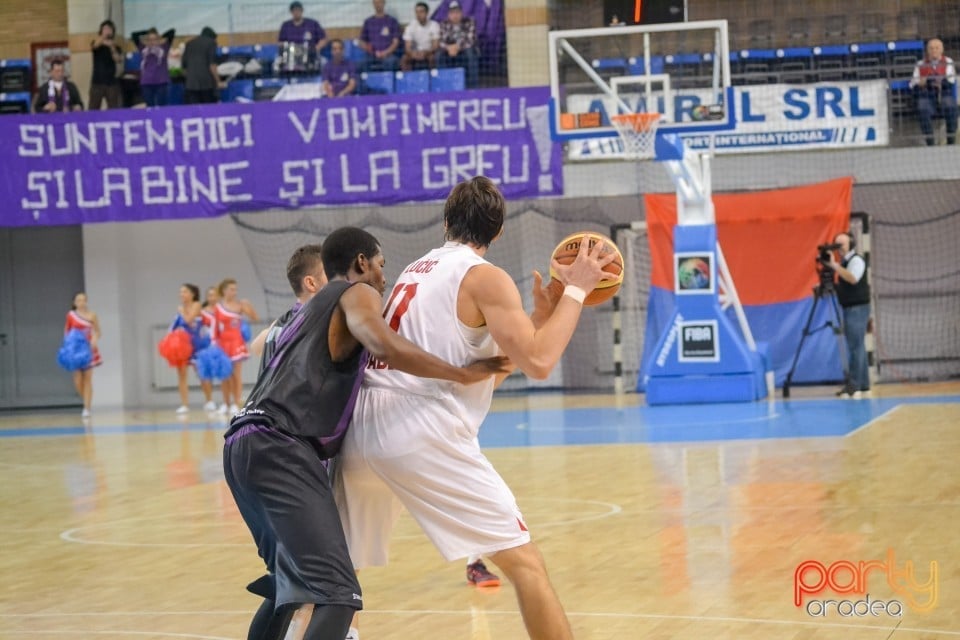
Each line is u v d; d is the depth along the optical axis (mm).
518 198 21406
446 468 4551
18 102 25391
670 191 22203
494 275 4590
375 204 21812
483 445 15250
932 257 22781
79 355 22062
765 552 7656
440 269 4699
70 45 24906
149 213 22375
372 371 4707
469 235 4824
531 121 21312
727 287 20188
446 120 21531
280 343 4656
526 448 14641
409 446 4539
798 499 9727
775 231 21703
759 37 23750
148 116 22312
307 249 6246
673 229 19578
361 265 5059
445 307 4637
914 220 22766
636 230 22844
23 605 7156
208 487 12352
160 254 25062
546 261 23578
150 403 25312
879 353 23078
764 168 22047
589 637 5746
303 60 24453
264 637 4781
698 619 5996
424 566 7859
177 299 25109
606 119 17906
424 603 6738
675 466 12250
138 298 25203
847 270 19078
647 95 17734
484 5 24016
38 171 22547
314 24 24547
